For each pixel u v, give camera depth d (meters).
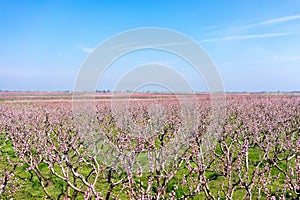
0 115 22.52
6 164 13.69
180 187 9.98
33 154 13.02
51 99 49.44
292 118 19.83
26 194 10.41
